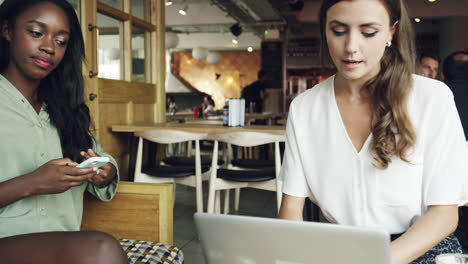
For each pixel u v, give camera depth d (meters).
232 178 3.13
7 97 1.34
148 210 1.69
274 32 13.18
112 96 3.66
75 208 1.56
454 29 11.47
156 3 4.39
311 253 0.72
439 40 13.01
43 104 1.48
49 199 1.42
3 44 1.37
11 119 1.34
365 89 1.11
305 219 3.45
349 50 0.99
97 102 3.44
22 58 1.35
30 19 1.33
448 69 3.23
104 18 3.57
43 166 1.22
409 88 1.07
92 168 1.25
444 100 1.06
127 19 3.85
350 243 0.69
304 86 15.80
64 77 1.52
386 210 1.11
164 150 4.57
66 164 1.23
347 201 1.14
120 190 1.71
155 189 1.68
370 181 1.10
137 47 4.15
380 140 1.04
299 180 1.23
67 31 1.41
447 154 1.05
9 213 1.32
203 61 17.89
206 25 13.31
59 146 1.50
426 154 1.07
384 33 0.99
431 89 1.08
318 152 1.18
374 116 1.10
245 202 4.65
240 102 3.63
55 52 1.38
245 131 3.20
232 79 17.75
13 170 1.33
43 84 1.49
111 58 3.69
